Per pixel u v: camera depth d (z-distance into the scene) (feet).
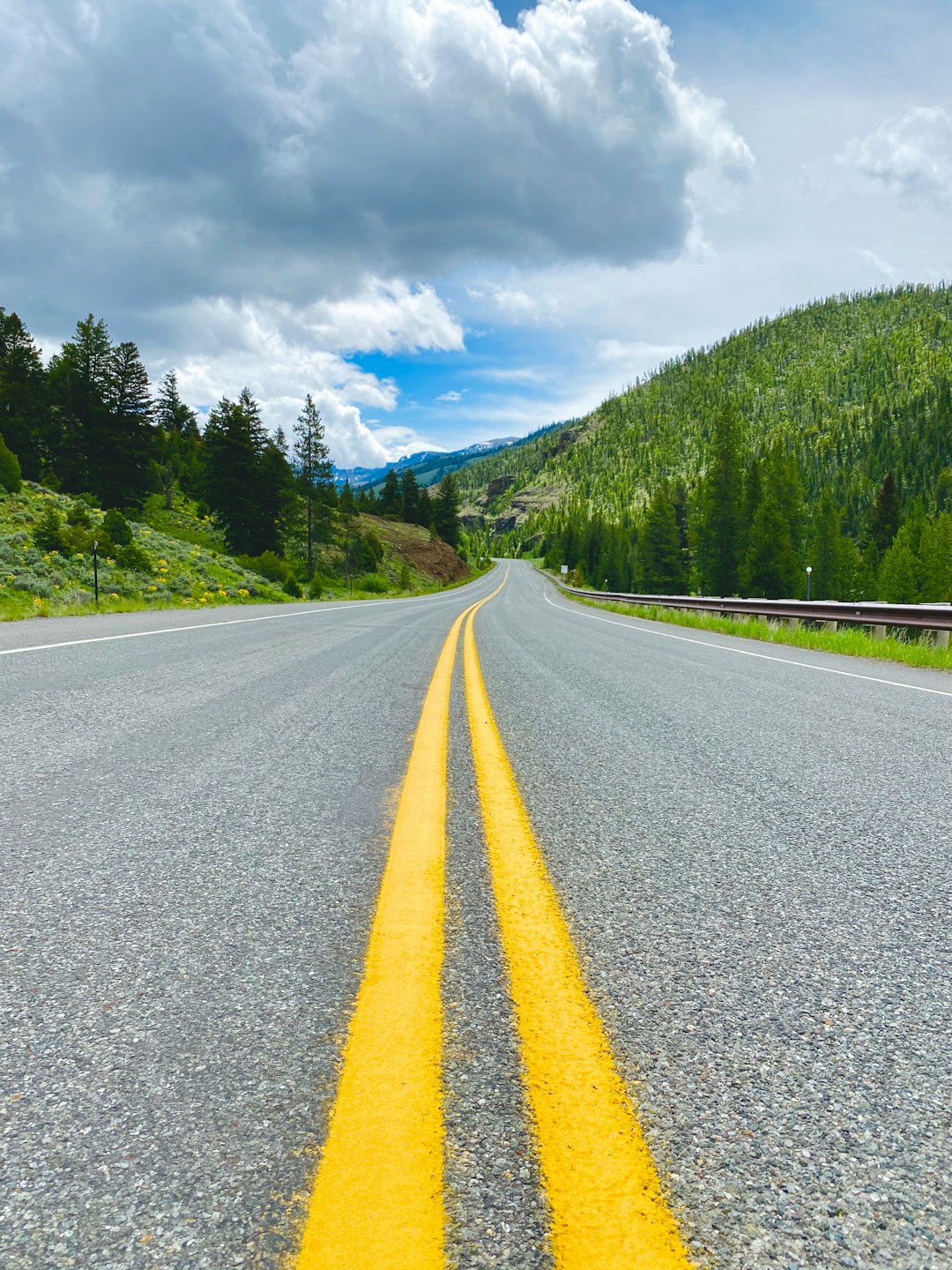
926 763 9.79
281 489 160.56
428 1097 2.94
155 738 9.98
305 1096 2.94
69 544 66.33
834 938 4.65
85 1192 2.44
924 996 3.95
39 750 9.16
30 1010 3.54
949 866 6.02
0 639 22.26
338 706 12.87
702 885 5.49
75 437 146.41
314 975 3.94
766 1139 2.78
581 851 6.15
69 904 4.82
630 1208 2.41
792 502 193.77
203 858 5.73
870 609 33.17
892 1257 2.27
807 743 10.89
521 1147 2.68
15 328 168.04
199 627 29.58
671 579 228.84
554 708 13.56
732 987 3.98
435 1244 2.24
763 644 33.14
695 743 10.71
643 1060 3.26
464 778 8.48
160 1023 3.45
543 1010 3.64
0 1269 2.11
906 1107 3.01
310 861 5.72
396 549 247.50
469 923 4.66
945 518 215.10
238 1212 2.37
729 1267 2.19
